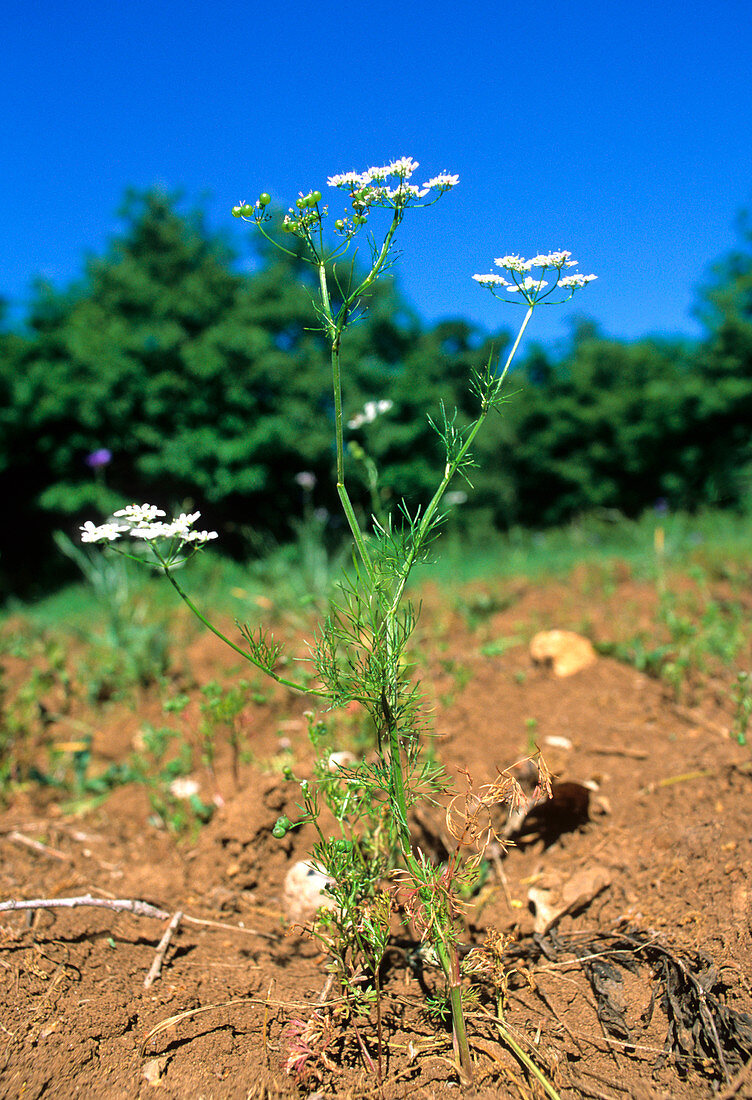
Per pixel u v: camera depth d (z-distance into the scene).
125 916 2.12
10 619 7.36
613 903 2.04
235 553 12.90
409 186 1.56
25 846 2.58
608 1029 1.62
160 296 14.68
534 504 19.97
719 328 17.95
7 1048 1.58
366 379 14.08
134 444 13.37
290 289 15.16
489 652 3.96
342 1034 1.64
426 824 2.31
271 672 1.57
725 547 6.57
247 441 13.18
